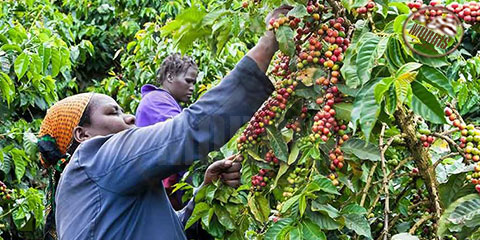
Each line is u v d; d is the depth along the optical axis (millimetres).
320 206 1623
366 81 1469
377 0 1625
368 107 1449
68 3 6371
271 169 1788
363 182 1992
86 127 1834
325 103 1633
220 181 1939
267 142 1772
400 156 2211
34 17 5094
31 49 3732
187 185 2262
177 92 3326
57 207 1688
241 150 1825
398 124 1754
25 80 4355
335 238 1954
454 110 1895
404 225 2035
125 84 4832
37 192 3900
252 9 1628
